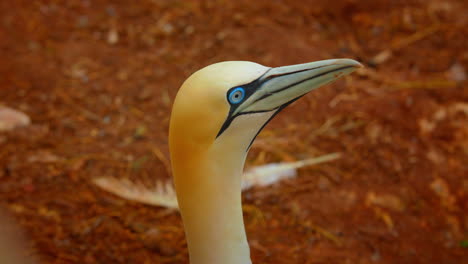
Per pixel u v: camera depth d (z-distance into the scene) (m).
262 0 11.97
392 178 8.58
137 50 10.76
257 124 4.50
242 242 4.49
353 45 11.13
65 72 10.16
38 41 10.82
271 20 11.46
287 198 8.05
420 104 9.85
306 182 8.32
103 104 9.57
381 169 8.70
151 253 7.21
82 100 9.63
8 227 7.34
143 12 11.59
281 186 8.22
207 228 4.37
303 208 7.93
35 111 9.35
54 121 9.17
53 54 10.55
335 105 9.74
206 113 4.20
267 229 7.62
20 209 7.64
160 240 7.32
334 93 9.99
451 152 9.09
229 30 11.15
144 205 7.82
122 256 7.14
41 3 11.59
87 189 8.00
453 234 7.93
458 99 9.99
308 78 4.57
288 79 4.53
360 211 8.02
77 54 10.57
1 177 8.11
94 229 7.43
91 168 8.32
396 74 10.55
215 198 4.32
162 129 9.15
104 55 10.60
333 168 8.59
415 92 10.11
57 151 8.60
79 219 7.57
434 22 11.71
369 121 9.45
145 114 9.43
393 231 7.80
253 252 7.25
